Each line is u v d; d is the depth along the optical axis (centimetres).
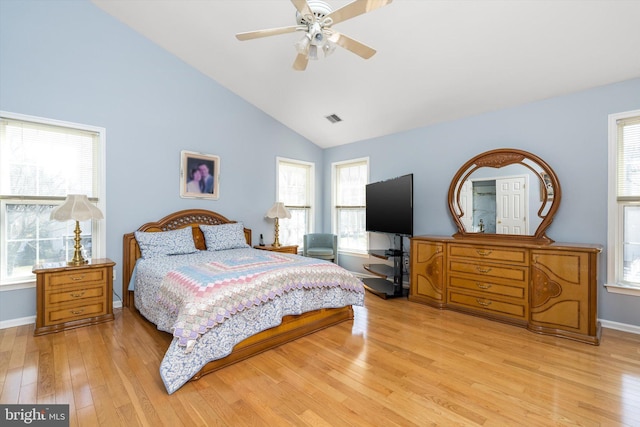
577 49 254
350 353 236
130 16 336
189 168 403
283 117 495
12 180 289
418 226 427
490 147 357
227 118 442
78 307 282
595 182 289
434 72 318
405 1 246
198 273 245
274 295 238
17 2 285
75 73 317
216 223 424
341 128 483
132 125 355
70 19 313
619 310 279
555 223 312
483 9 238
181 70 396
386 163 469
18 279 290
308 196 558
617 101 277
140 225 363
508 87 314
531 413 165
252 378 199
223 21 316
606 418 161
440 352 238
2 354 227
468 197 367
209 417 161
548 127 316
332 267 296
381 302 376
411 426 155
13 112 283
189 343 188
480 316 317
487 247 311
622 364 217
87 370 206
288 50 337
